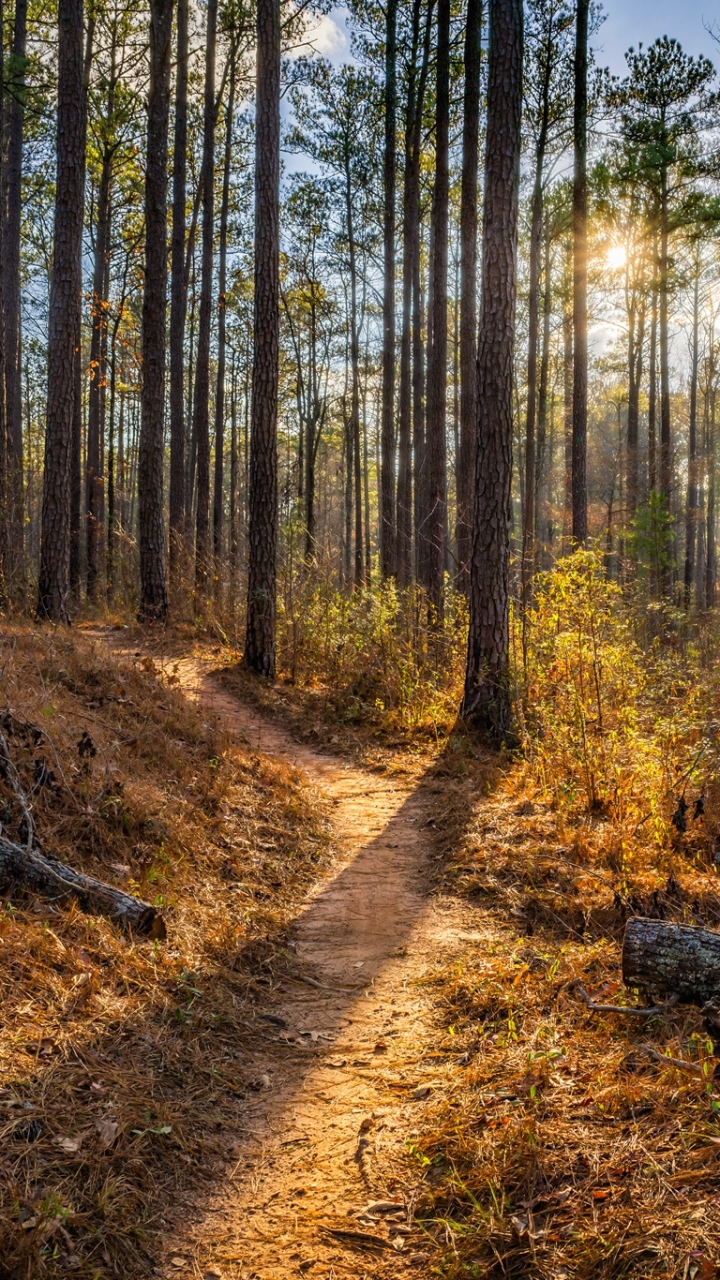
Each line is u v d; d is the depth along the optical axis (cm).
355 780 803
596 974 396
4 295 1825
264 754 805
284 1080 338
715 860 522
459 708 938
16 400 1839
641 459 2497
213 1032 361
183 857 509
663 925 362
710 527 3919
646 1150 264
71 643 850
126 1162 271
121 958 381
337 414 3916
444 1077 334
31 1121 272
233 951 434
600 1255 228
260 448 1191
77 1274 227
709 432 3962
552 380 4041
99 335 2378
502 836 591
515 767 774
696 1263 215
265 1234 256
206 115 1972
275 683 1173
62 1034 320
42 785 493
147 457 1554
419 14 1867
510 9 838
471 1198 260
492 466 884
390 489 1977
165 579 1569
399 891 540
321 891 543
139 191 2512
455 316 2936
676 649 1170
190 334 3098
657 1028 336
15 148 1805
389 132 1898
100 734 629
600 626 811
